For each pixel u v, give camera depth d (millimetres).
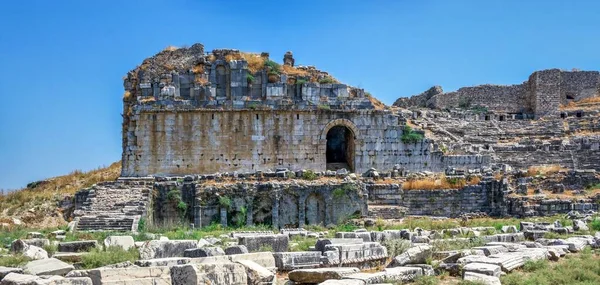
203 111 68438
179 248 29578
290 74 73062
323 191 56656
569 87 103375
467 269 24672
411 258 26656
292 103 69938
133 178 59812
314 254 26672
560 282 24328
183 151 67938
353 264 27578
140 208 53656
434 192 60969
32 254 29312
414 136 71188
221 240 35312
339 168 72688
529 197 58219
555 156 78375
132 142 67750
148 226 51312
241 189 56531
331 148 78625
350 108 70875
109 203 54656
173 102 68125
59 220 61531
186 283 20031
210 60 72875
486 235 38750
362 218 55312
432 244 33906
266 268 23078
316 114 70250
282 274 25641
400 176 64188
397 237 36688
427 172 67125
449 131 90750
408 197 60844
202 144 68250
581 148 79062
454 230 41406
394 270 24094
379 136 71062
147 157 67500
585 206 56219
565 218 52000
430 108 106000
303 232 43094
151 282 20188
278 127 69625
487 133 90500
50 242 36500
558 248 31438
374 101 76438
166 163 67625
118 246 31406
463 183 61844
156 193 57781
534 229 42781
